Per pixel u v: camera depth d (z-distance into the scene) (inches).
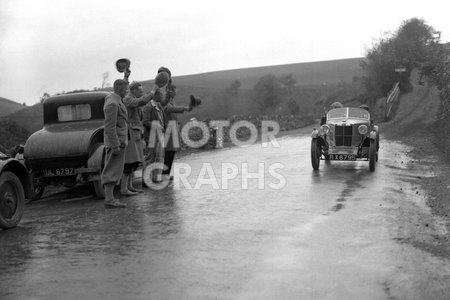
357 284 179.0
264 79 3014.3
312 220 277.6
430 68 1114.7
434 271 191.6
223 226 268.4
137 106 377.1
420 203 327.3
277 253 217.0
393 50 1640.0
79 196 410.3
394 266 197.6
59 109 416.8
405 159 591.2
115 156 333.7
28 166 385.4
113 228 272.8
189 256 215.8
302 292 172.6
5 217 279.7
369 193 362.6
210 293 173.6
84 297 172.7
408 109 1433.3
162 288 179.2
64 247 236.4
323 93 3221.0
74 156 379.2
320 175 465.1
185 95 3449.8
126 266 204.7
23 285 185.2
